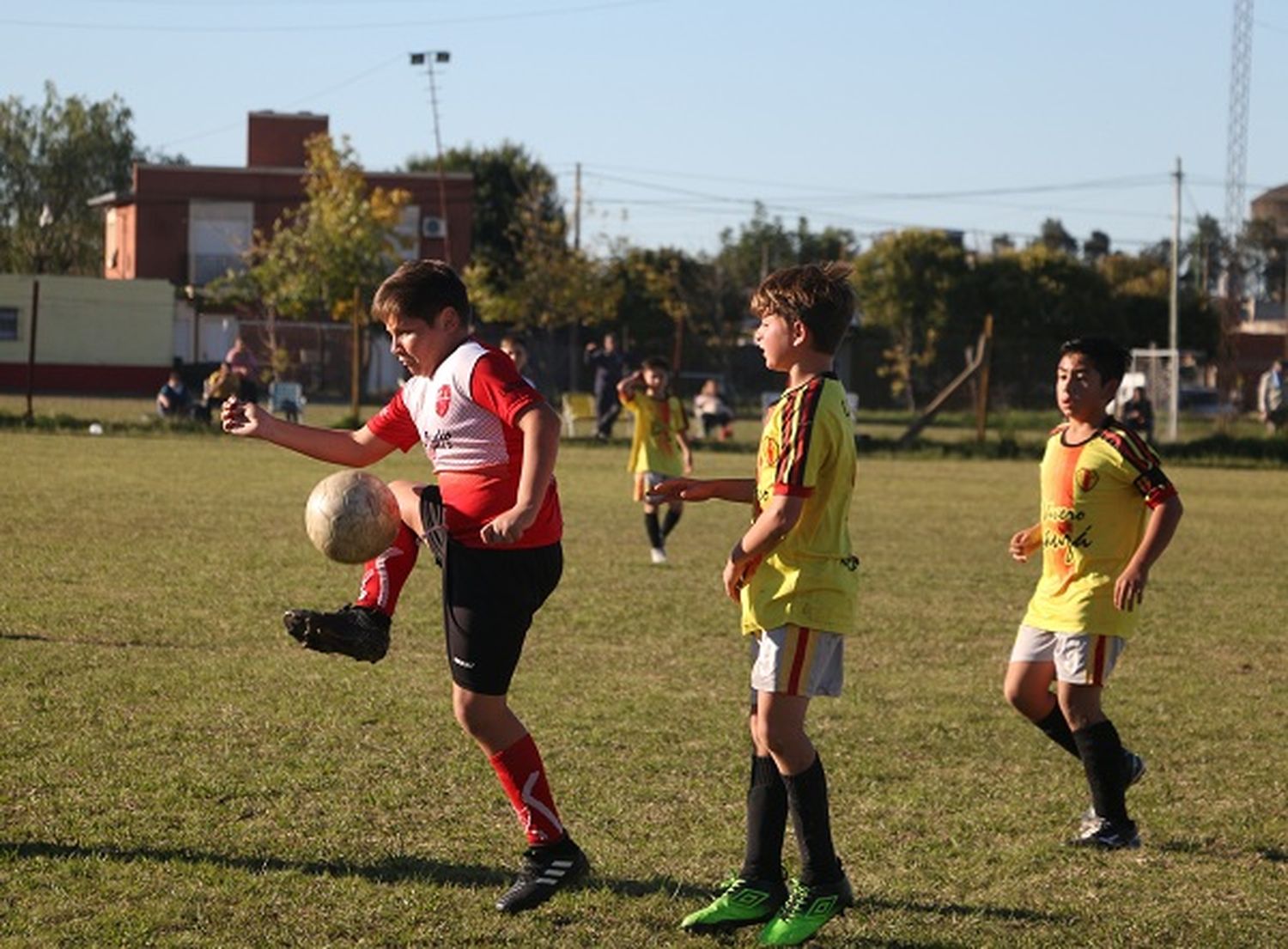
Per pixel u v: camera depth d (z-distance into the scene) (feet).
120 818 22.34
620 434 139.44
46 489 73.46
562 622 41.78
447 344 19.45
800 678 18.71
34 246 307.58
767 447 18.94
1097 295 238.89
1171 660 39.11
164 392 126.11
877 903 20.29
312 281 205.57
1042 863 22.24
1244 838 23.68
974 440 128.36
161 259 240.53
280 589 44.80
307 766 25.66
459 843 21.98
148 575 46.93
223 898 19.30
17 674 31.89
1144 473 23.02
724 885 19.79
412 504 19.57
